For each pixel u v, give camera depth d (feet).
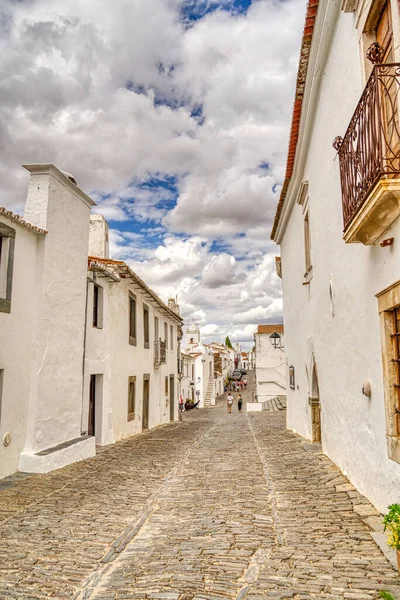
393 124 13.88
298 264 37.88
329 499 19.26
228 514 18.53
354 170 15.17
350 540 14.65
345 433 22.29
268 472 26.14
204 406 147.54
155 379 63.16
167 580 12.69
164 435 49.85
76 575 13.42
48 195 29.99
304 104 27.35
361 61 17.03
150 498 22.03
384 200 12.85
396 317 15.37
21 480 24.91
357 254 18.79
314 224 28.73
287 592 11.46
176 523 17.99
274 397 101.71
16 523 18.07
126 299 48.42
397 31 13.91
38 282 28.99
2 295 25.73
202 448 38.60
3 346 25.41
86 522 18.28
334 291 23.53
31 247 28.68
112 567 13.97
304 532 15.74
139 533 17.06
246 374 295.48
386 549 13.41
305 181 31.09
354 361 20.06
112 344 43.29
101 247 48.11
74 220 33.94
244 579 12.45
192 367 141.90
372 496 17.80
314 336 30.83
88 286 38.37
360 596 11.03
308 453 29.89
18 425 27.04
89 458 32.83
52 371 30.19
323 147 24.98
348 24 19.02
